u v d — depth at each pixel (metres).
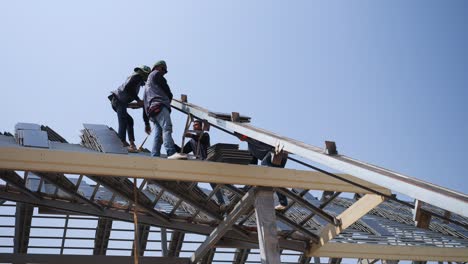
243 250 13.20
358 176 4.86
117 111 8.71
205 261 13.06
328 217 9.66
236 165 7.59
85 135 9.01
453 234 12.32
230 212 9.38
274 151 6.36
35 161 6.70
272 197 8.07
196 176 7.34
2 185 9.84
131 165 7.09
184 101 9.31
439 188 4.14
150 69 8.95
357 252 10.67
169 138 7.65
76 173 6.84
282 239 10.86
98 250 12.18
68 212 10.64
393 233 12.15
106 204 10.20
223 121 7.76
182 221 10.58
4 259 10.57
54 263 10.84
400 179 4.41
